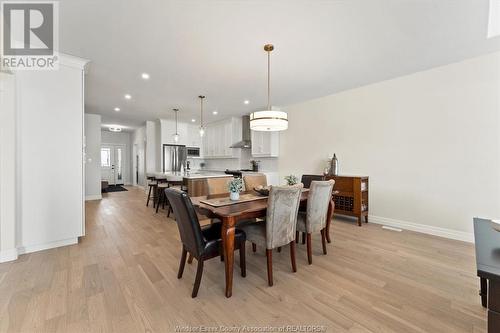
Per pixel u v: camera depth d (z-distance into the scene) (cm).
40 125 278
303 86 415
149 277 221
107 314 167
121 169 1098
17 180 264
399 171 381
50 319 160
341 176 415
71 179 300
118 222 414
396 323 160
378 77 376
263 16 213
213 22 222
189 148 795
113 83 394
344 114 451
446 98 332
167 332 151
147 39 253
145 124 819
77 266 240
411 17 216
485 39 258
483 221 154
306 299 188
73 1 192
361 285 209
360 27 232
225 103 529
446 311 172
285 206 214
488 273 85
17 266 238
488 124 300
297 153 545
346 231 366
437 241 320
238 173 646
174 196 193
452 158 329
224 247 194
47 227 284
